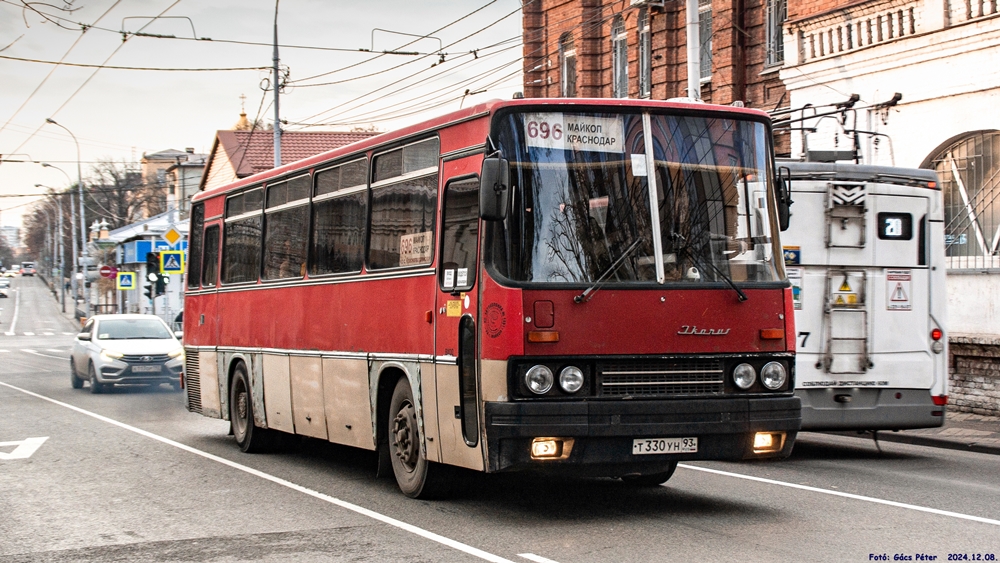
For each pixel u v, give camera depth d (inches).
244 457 541.3
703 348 341.1
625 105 349.1
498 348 329.1
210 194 639.8
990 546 307.0
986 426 612.1
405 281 392.8
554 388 327.6
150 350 982.4
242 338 570.3
